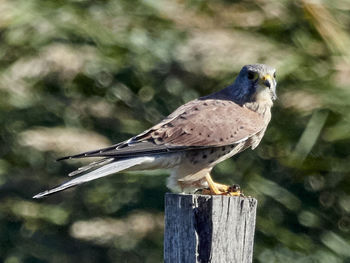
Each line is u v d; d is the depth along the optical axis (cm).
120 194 1493
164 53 1313
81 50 1352
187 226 660
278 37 1345
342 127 1238
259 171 1400
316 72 1299
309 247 1371
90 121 1473
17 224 1571
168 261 671
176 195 666
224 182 1381
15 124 1487
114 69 1397
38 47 1339
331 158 1357
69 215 1529
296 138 1341
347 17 1325
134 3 1379
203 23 1311
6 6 1327
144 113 1467
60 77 1393
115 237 1450
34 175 1558
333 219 1402
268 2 1309
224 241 659
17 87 1406
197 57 1289
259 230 1386
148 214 1450
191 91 1414
